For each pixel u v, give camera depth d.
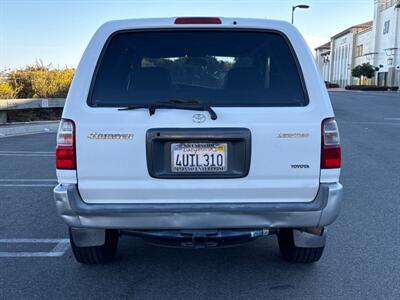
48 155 11.89
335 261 4.93
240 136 3.70
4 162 10.89
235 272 4.67
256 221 3.78
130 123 3.70
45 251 5.23
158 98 3.87
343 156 11.52
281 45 4.00
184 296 4.16
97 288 4.31
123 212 3.71
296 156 3.75
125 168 3.73
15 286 4.35
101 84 3.87
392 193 7.80
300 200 3.81
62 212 3.77
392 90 66.56
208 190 3.75
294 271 4.68
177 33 4.04
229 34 4.05
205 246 3.95
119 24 3.99
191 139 3.70
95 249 4.53
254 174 3.75
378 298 4.11
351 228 5.99
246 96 3.88
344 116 24.27
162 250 5.25
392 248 5.30
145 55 4.04
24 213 6.70
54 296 4.16
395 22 67.50
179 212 3.72
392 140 14.64
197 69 4.00
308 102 3.81
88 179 3.75
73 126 3.72
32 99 19.41
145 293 4.22
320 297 4.13
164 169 3.74
